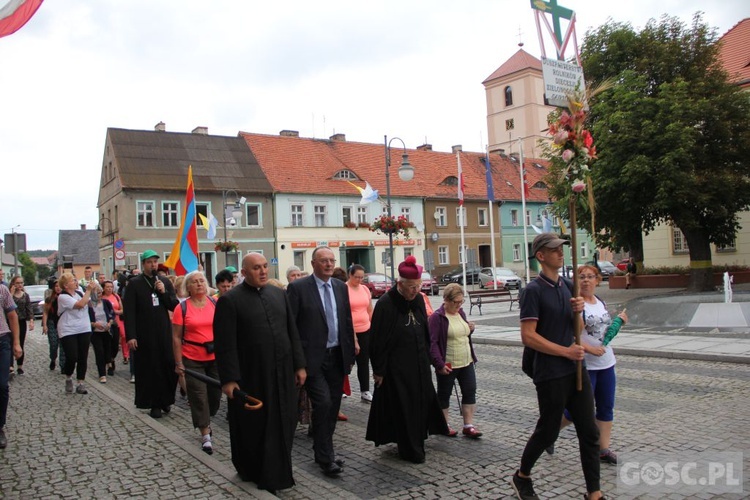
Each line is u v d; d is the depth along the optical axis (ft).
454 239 169.99
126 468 19.60
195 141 144.77
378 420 20.11
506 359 39.55
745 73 96.22
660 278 95.40
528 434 22.09
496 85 231.91
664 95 71.97
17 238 66.44
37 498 17.25
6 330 23.43
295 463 20.30
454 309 22.41
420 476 18.20
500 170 189.16
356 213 154.81
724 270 90.02
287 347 17.88
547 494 16.16
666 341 41.14
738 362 33.71
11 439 23.65
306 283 20.51
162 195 131.44
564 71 49.88
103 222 149.28
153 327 27.45
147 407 27.22
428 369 20.17
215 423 26.40
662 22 83.87
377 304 20.10
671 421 22.45
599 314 18.24
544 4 49.01
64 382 36.68
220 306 17.56
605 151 73.82
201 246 133.80
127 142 136.26
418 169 172.45
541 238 15.25
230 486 17.51
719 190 73.46
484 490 16.80
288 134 165.17
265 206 142.20
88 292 32.94
